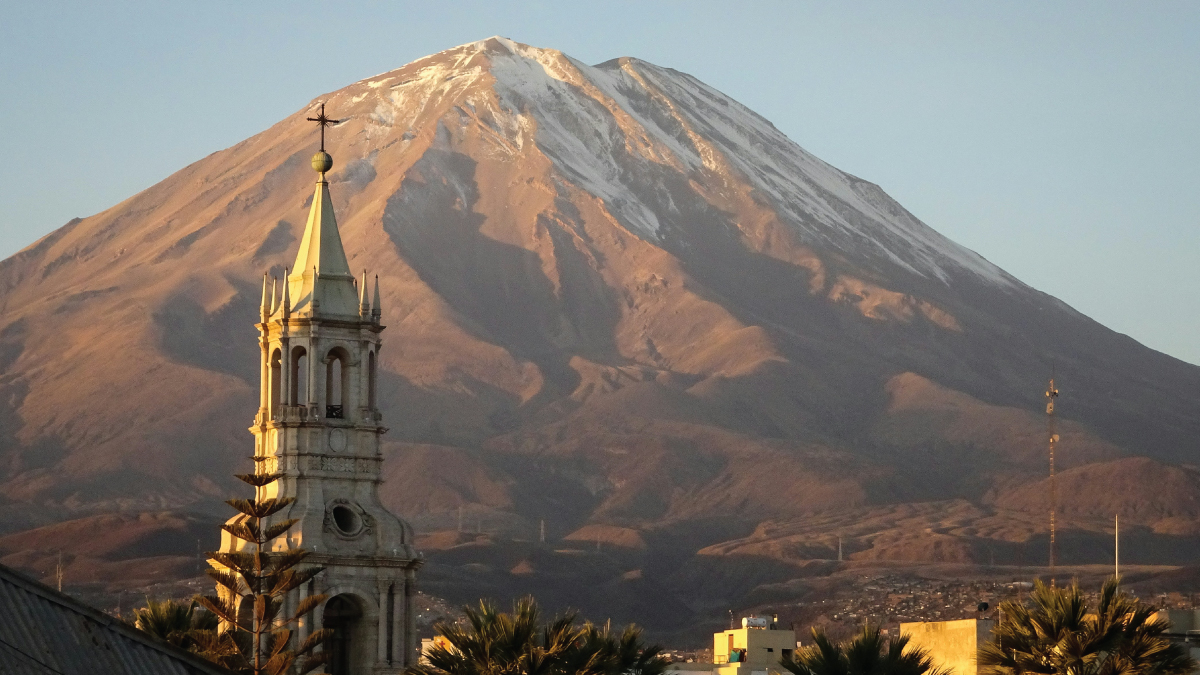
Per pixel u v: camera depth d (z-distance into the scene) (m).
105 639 125.75
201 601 197.38
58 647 122.44
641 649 180.25
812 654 168.00
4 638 119.75
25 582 125.62
